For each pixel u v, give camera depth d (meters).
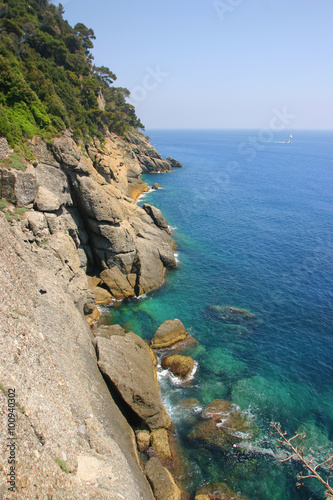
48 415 14.74
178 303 41.59
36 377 15.90
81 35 96.62
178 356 31.14
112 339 28.70
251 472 21.86
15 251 22.94
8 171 29.83
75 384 19.59
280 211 82.38
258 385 29.06
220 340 35.03
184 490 20.66
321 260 54.69
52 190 36.38
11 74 37.69
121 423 22.48
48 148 37.84
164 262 50.25
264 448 23.42
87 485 14.32
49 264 30.00
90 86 75.31
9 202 30.38
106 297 40.78
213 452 23.08
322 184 116.44
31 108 39.34
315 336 36.09
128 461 19.27
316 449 23.39
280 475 21.72
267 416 25.95
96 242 42.50
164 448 22.70
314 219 76.19
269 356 32.91
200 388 28.56
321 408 26.97
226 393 28.11
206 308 40.72
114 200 45.41
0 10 61.91
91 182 39.88
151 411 24.08
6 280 19.00
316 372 30.97
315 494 20.75
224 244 61.06
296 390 28.70
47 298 24.50
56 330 22.39
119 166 75.19
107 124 89.81
